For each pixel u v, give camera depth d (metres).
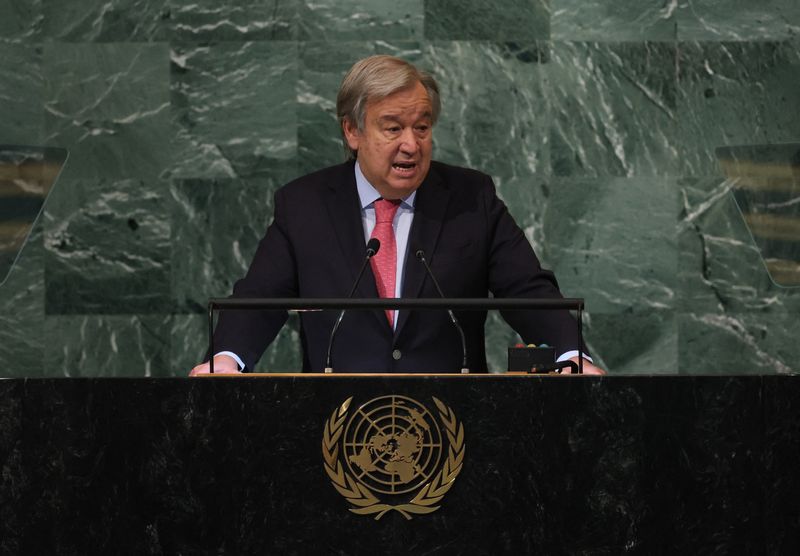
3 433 8.57
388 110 12.37
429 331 12.56
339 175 13.40
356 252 12.86
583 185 22.20
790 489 8.50
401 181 12.52
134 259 22.08
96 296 22.03
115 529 8.49
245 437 8.52
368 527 8.48
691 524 8.48
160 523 8.48
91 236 22.05
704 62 22.22
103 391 8.57
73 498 8.53
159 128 22.14
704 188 22.16
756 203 20.41
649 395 8.53
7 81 21.94
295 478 8.49
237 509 8.48
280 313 12.95
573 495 8.50
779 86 22.17
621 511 8.48
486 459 8.52
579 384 8.55
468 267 12.92
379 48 22.17
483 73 22.19
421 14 22.16
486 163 22.19
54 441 8.55
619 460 8.52
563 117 22.22
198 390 8.55
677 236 22.19
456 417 8.55
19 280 21.91
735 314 22.09
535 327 12.48
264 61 22.17
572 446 8.52
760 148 20.34
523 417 8.54
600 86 22.22
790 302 21.97
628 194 22.20
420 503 8.48
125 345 22.05
